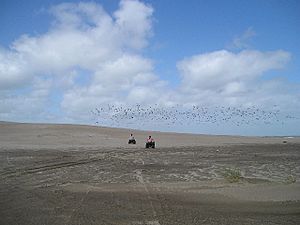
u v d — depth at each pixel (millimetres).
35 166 27094
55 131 86688
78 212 12492
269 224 11172
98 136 83438
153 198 15188
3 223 11023
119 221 11320
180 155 39656
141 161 32156
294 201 14617
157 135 98062
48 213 12336
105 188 17891
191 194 16156
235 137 106062
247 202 14469
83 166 27688
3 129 87562
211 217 11961
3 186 18156
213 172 24375
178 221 11375
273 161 32469
